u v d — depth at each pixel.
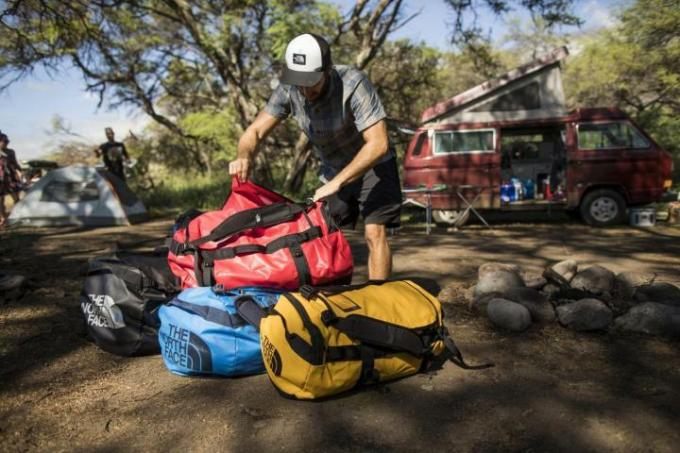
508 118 9.67
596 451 2.09
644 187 8.99
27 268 5.75
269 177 16.44
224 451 2.17
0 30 9.04
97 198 10.08
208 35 14.18
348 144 3.35
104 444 2.24
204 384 2.77
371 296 2.72
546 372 2.83
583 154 9.08
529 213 11.17
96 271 3.28
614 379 2.73
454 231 8.89
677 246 6.84
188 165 22.52
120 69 16.17
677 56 15.05
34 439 2.29
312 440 2.23
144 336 3.11
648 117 18.12
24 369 3.02
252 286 2.91
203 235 3.10
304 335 2.43
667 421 2.30
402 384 2.72
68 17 9.71
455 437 2.22
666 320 3.26
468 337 3.36
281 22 12.46
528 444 2.15
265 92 17.92
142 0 14.09
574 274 4.16
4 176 9.80
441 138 9.53
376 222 3.42
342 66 3.16
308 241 3.01
